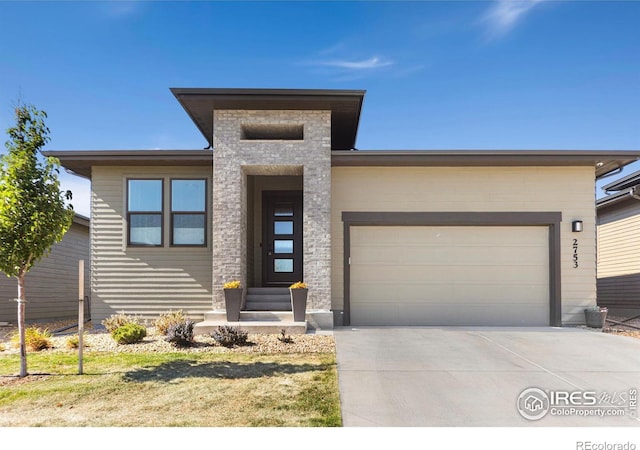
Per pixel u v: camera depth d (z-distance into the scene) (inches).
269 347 336.5
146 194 484.7
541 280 464.8
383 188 469.4
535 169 468.4
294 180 553.9
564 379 257.8
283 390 233.5
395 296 466.0
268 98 426.3
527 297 463.5
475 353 318.3
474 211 465.4
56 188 265.0
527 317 461.4
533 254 467.5
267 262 549.6
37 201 254.1
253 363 289.1
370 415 201.2
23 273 263.1
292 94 425.4
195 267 476.4
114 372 268.4
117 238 478.9
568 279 459.2
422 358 303.7
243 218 451.2
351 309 464.8
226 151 444.8
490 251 469.1
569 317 454.9
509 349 331.9
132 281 475.5
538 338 374.9
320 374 263.0
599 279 708.7
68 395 225.5
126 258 477.4
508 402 220.4
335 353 317.4
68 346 346.9
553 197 465.4
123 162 474.0
